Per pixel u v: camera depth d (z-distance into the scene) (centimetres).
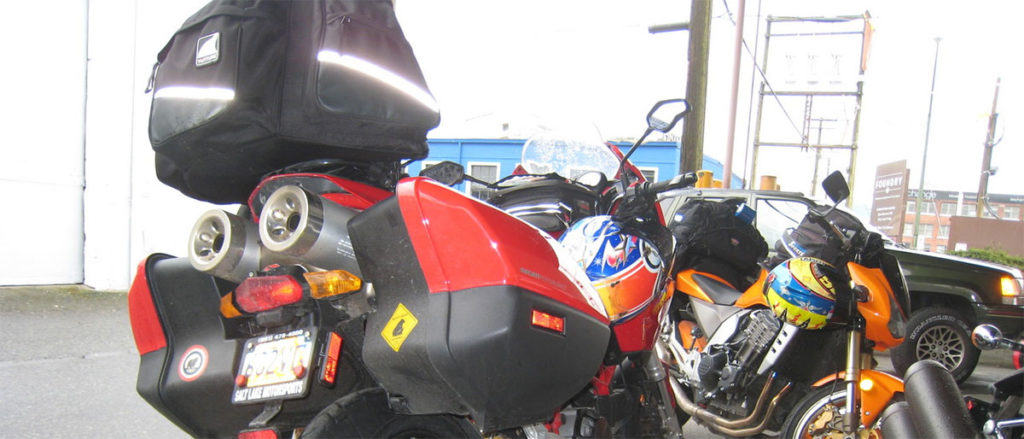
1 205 599
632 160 1565
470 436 193
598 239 237
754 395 315
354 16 183
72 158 649
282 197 163
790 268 301
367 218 166
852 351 291
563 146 314
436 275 157
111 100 659
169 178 210
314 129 176
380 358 161
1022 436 211
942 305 586
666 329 363
